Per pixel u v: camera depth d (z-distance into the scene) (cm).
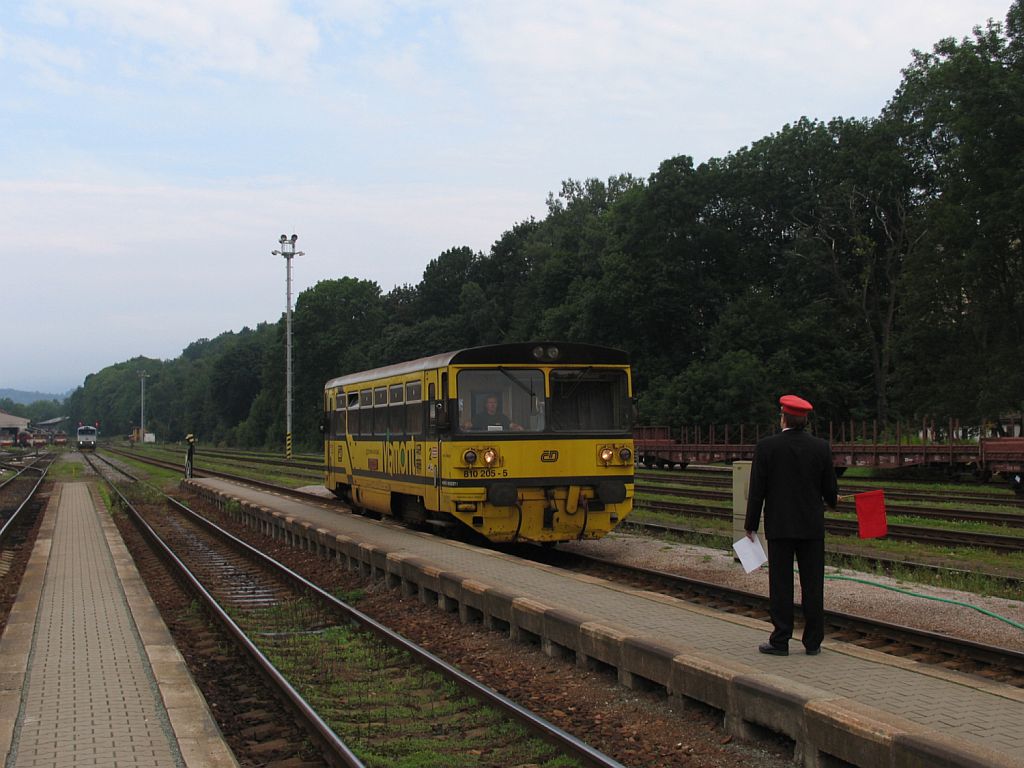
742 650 751
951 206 4159
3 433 10738
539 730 647
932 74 5109
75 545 1748
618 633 775
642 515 2042
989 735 545
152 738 618
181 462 6272
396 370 1673
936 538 1549
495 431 1399
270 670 811
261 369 11206
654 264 5788
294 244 5438
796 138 6019
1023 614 1009
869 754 531
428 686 805
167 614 1178
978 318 4250
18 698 709
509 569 1175
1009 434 3972
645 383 5800
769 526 732
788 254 5781
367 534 1584
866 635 942
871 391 5431
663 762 601
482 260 9156
